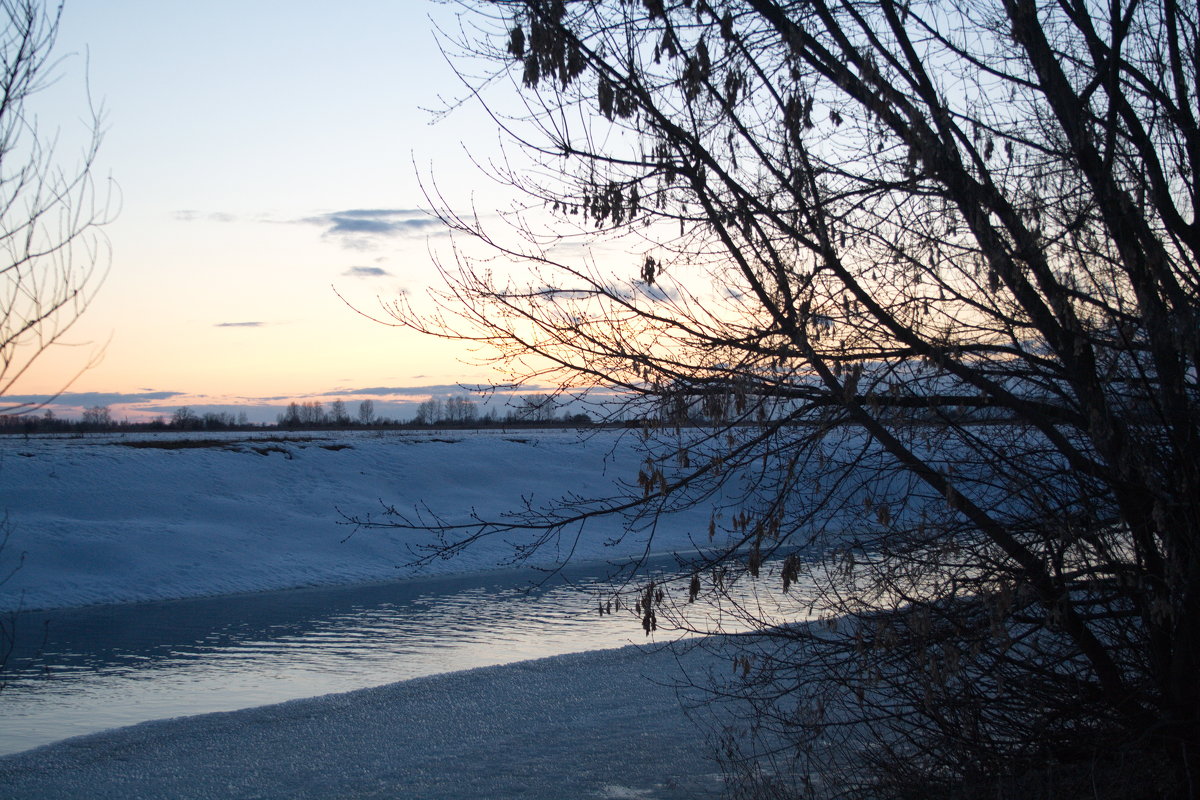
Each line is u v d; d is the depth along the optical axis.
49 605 21.00
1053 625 4.62
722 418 4.66
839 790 5.81
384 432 65.56
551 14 4.80
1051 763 4.95
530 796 6.93
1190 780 4.30
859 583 5.21
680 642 12.91
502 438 44.16
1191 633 4.48
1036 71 4.87
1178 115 4.82
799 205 4.75
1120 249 4.57
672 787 6.88
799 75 4.83
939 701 4.93
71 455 32.94
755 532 4.83
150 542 25.84
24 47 5.88
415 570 25.98
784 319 4.71
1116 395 4.59
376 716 10.17
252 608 20.62
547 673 11.98
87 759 8.90
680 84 4.94
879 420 4.73
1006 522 4.86
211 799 7.55
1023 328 4.77
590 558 26.34
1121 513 4.64
